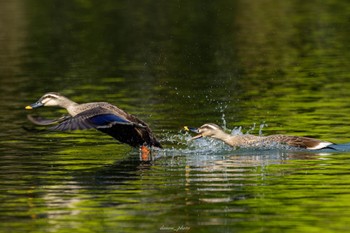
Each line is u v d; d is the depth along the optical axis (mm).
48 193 12828
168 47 29156
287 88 22234
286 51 28125
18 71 25328
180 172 14148
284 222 11227
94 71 25188
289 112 19156
